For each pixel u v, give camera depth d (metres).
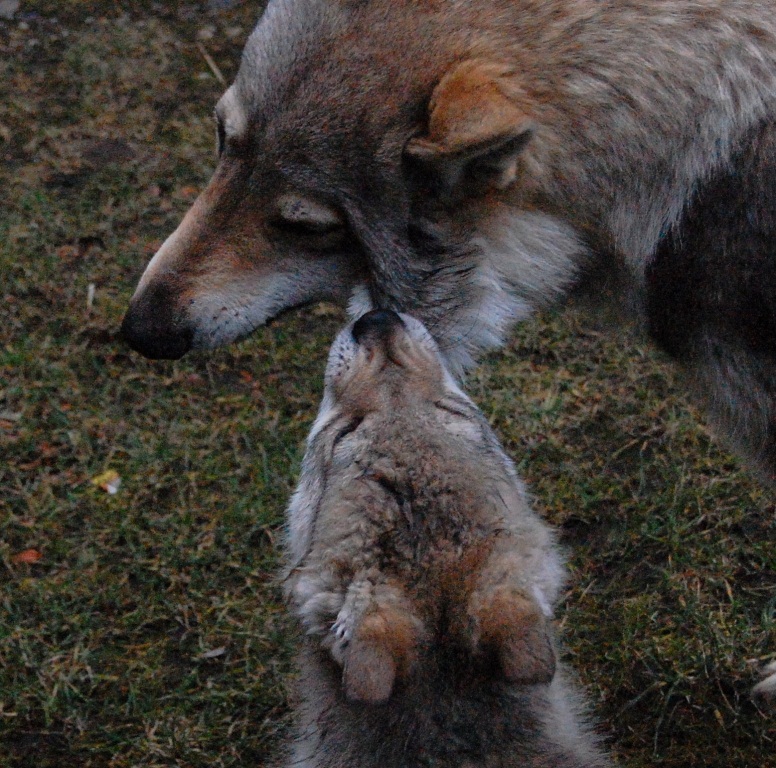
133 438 7.38
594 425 7.55
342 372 4.83
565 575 4.91
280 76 4.92
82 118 10.16
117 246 8.87
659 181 4.96
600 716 5.95
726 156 4.79
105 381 7.84
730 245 4.79
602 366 7.90
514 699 4.20
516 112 4.61
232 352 8.06
